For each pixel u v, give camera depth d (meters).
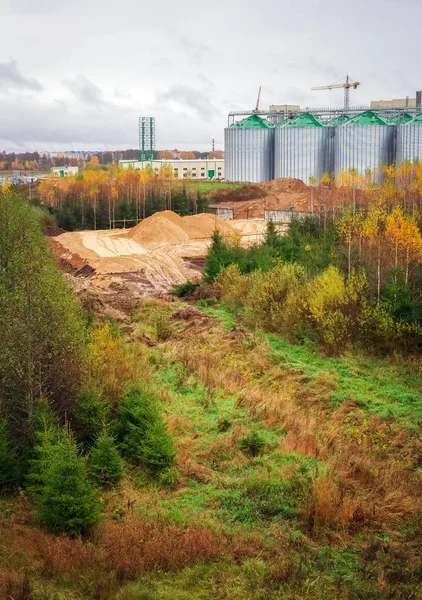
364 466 20.50
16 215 41.72
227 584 14.17
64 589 13.80
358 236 45.12
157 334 35.66
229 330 35.91
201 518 17.44
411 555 15.66
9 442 19.25
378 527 17.27
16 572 14.09
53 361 21.88
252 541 16.27
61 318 23.05
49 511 16.64
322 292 33.66
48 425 19.88
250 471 20.41
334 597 13.77
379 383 28.16
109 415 22.56
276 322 35.50
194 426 23.67
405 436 23.31
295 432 23.23
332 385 27.75
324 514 17.34
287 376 29.09
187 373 28.69
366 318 31.86
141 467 20.53
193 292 44.94
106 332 27.81
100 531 16.70
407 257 36.41
